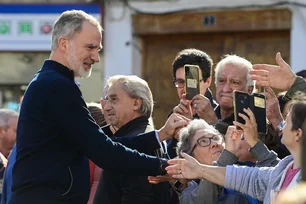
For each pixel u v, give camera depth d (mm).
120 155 5402
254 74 5891
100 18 13312
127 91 6066
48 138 5367
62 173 5367
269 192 5156
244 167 5340
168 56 13414
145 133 5770
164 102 13422
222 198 5668
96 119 6922
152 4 13211
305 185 3328
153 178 5613
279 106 6527
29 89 5441
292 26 12617
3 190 6535
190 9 13078
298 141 5027
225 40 13195
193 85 6273
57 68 5484
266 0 12703
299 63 12586
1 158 7664
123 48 13320
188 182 5859
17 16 13539
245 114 5543
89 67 5578
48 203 5332
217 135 5797
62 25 5512
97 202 5934
